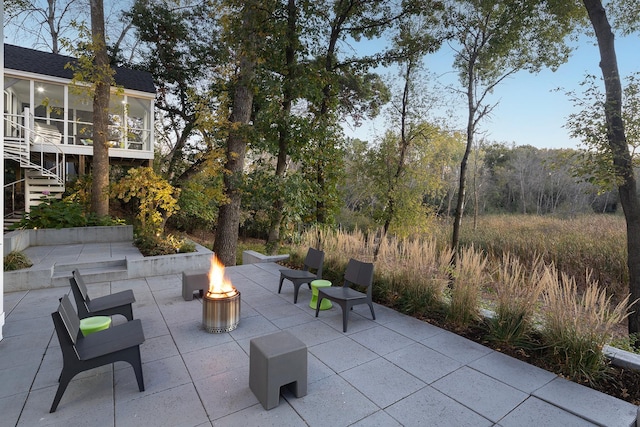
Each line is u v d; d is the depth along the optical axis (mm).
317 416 2090
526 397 2330
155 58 14625
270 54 7453
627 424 2031
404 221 8953
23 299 4438
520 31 6492
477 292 3744
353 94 11273
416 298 4078
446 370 2693
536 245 9836
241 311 4047
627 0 5250
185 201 12297
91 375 2541
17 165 10469
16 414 2064
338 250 6090
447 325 3670
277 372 2166
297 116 7445
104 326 2920
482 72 7160
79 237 7785
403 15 7609
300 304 4352
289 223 8445
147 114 12398
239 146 8648
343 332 3453
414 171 8914
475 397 2324
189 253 6359
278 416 2084
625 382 2525
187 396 2279
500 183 28641
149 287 5098
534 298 3248
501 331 3205
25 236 6863
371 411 2150
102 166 8906
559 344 2812
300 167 8555
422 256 4766
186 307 4172
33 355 2863
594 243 9250
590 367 2611
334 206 8359
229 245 8805
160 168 14203
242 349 3020
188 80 14961
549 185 26453
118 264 5922
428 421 2061
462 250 4918
